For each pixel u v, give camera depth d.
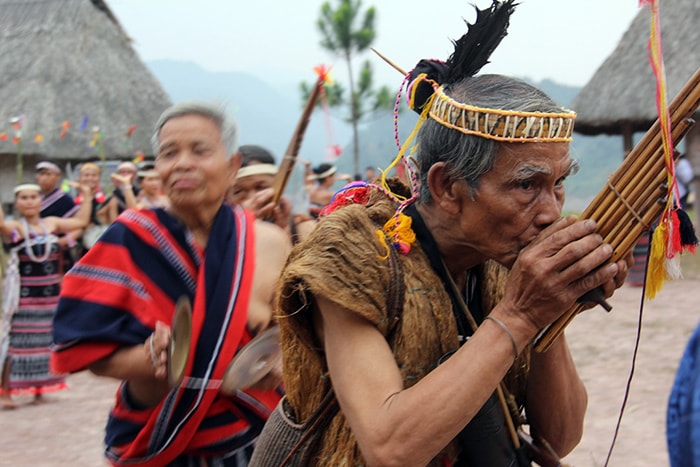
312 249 1.66
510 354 1.54
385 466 1.53
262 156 3.96
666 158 1.47
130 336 2.38
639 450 4.58
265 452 1.92
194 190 2.49
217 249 2.51
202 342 2.44
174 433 2.41
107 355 2.38
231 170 2.65
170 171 2.50
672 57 15.30
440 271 1.73
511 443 1.82
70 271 2.44
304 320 1.72
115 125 18.42
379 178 1.91
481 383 1.52
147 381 2.40
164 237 2.49
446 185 1.64
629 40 16.53
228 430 2.47
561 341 1.87
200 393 2.42
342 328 1.63
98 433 5.56
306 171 5.18
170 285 2.47
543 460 1.95
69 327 2.39
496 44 1.75
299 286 1.62
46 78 18.62
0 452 5.12
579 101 16.52
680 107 1.49
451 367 1.54
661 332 8.08
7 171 17.41
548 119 1.54
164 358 2.26
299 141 3.67
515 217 1.57
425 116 1.72
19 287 6.44
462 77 1.75
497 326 1.55
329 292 1.59
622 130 16.22
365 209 1.74
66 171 18.12
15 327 6.42
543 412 1.93
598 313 9.33
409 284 1.67
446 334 1.68
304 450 1.81
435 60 1.76
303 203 4.34
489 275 1.86
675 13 15.80
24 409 6.29
